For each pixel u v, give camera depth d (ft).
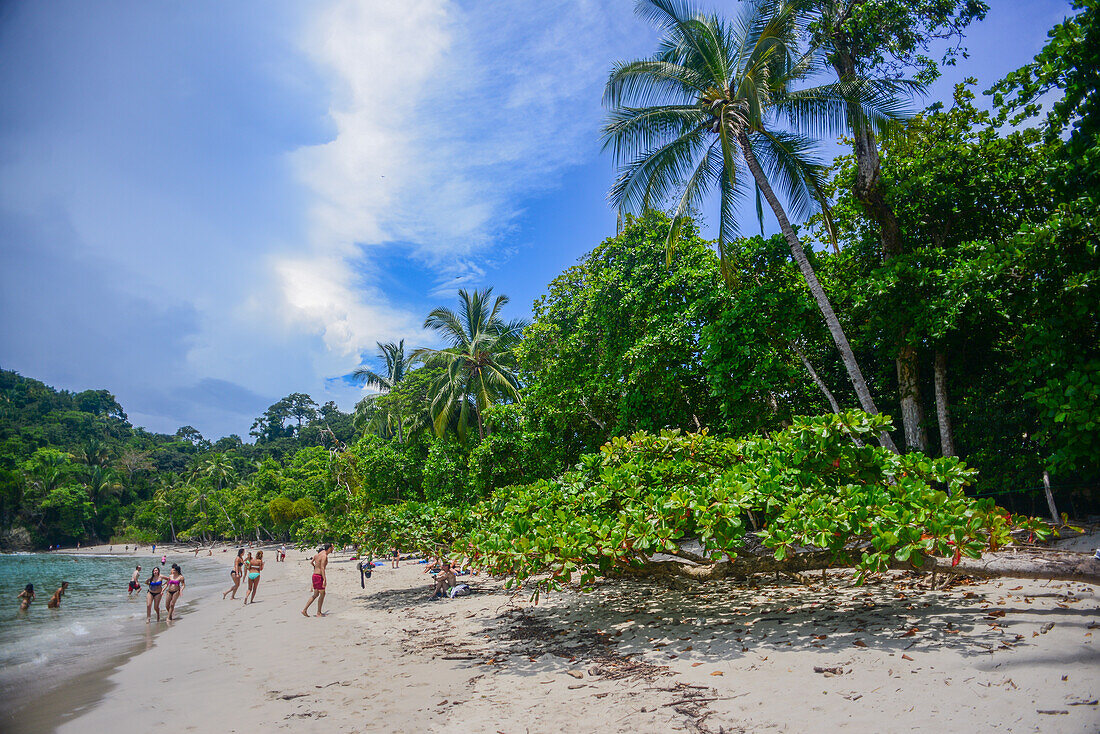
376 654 30.22
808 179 46.85
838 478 26.48
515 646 28.25
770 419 48.42
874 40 46.16
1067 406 28.50
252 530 259.60
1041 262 29.91
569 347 63.26
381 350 161.68
